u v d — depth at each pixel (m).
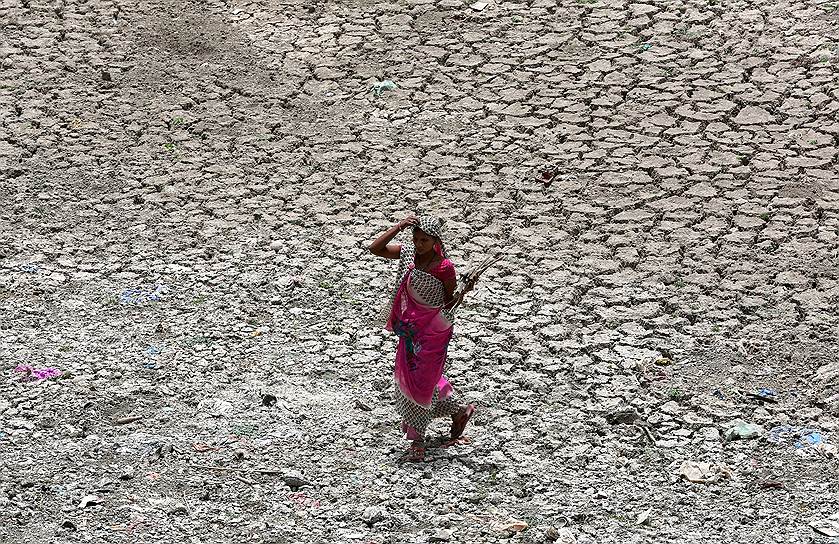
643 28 23.47
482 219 18.47
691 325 15.70
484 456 13.08
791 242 17.45
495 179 19.48
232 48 23.70
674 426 13.56
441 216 18.56
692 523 11.93
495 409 13.96
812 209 18.22
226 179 19.75
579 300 16.39
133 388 14.25
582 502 12.27
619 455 13.08
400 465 12.89
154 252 17.66
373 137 20.83
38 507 12.07
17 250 17.66
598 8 24.23
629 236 17.84
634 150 20.00
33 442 13.16
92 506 12.09
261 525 11.84
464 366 14.83
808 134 20.06
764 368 14.70
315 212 18.78
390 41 23.69
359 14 24.69
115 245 17.88
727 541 11.64
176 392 14.20
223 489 12.42
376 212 18.73
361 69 22.83
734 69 21.95
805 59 22.00
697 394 14.20
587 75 22.14
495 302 16.31
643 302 16.28
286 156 20.39
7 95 22.25
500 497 12.37
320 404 14.01
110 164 20.20
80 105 21.98
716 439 13.33
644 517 11.98
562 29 23.64
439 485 12.55
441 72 22.59
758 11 23.66
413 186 19.41
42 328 15.58
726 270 16.89
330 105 21.84
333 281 16.88
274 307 16.20
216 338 15.43
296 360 14.94
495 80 22.22
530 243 17.81
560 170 19.61
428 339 12.70
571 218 18.38
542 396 14.21
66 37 24.22
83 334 15.45
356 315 16.00
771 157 19.55
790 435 13.36
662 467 12.86
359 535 11.71
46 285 16.70
